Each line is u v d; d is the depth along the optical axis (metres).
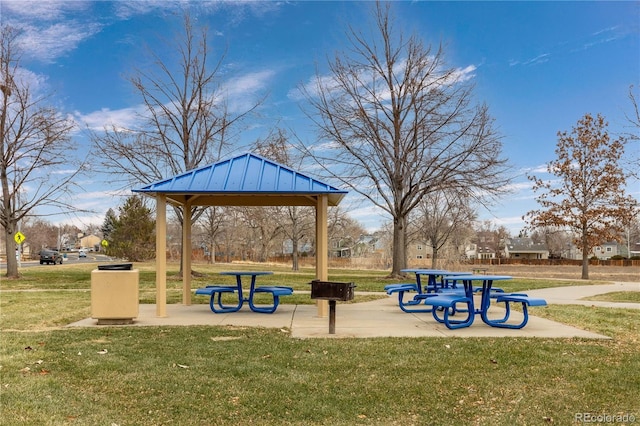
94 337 8.37
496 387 5.65
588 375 6.10
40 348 7.47
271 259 64.12
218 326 9.54
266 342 7.94
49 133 25.95
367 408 5.01
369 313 11.62
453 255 50.56
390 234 60.81
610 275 39.44
